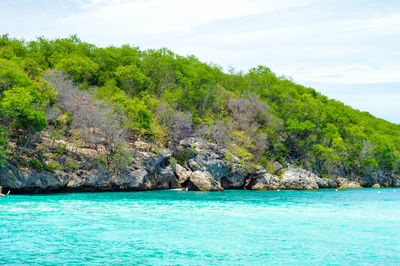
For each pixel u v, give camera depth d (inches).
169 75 3307.1
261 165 2908.5
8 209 1211.9
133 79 2901.1
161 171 2299.5
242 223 1066.1
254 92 3969.0
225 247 781.9
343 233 938.7
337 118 4500.5
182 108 3134.8
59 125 2117.4
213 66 4079.7
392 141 4847.4
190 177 2333.9
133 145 2306.8
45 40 3127.5
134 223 1031.0
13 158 1678.2
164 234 896.3
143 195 1873.8
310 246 800.3
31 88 1860.2
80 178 1868.8
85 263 650.8
